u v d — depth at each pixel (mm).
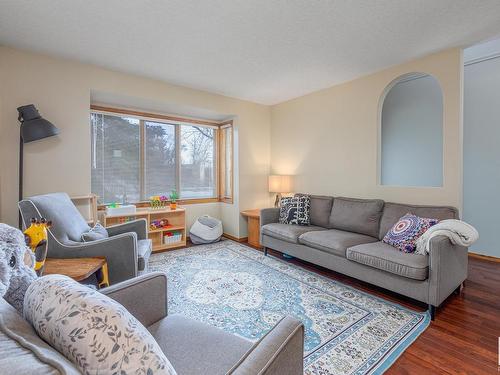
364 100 3354
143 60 2914
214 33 2352
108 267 2037
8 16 2100
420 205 2750
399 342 1764
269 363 735
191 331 1137
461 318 2049
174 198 4277
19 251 938
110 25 2232
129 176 3934
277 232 3352
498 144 3449
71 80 2939
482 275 2916
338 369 1521
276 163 4625
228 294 2447
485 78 3516
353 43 2521
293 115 4305
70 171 2953
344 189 3592
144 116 3984
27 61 2709
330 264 2768
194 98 3846
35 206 1954
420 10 2016
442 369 1521
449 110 2664
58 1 1917
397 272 2158
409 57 2818
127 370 575
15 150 2660
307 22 2178
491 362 1573
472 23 2189
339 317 2070
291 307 2219
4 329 564
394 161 4344
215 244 4203
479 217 3609
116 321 621
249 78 3430
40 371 455
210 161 4750
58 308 634
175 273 2953
